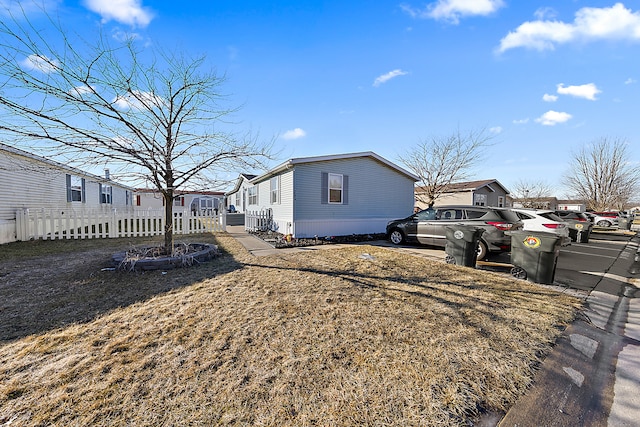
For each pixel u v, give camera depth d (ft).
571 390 7.28
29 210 30.60
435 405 6.44
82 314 10.99
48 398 6.34
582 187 85.56
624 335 10.67
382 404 6.40
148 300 12.52
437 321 11.00
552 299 14.11
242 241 31.65
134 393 6.56
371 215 41.37
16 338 9.09
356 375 7.44
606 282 17.75
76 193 45.32
